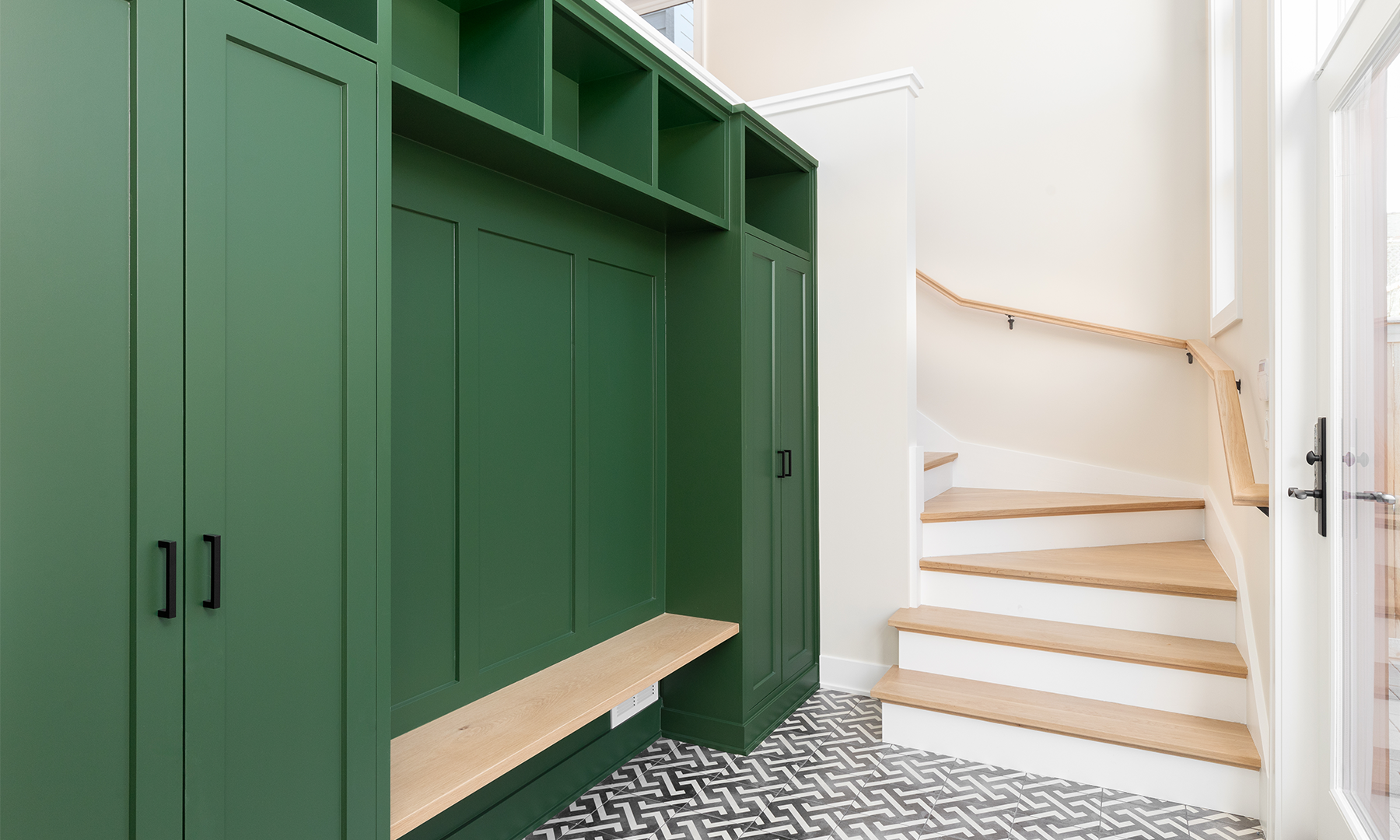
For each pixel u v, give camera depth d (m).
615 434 2.50
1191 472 3.52
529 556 2.14
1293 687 1.93
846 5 4.19
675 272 2.74
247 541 1.17
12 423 0.92
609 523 2.47
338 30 1.31
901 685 2.68
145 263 1.04
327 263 1.29
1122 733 2.28
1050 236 3.77
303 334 1.25
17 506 0.93
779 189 3.21
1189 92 3.46
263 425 1.19
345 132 1.32
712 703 2.65
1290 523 1.93
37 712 0.95
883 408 3.09
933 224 4.02
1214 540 3.05
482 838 1.98
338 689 1.31
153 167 1.04
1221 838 2.03
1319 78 1.85
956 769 2.44
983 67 3.88
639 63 2.22
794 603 3.00
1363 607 1.66
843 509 3.16
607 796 2.32
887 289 3.08
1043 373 3.82
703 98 2.51
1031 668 2.62
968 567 2.96
